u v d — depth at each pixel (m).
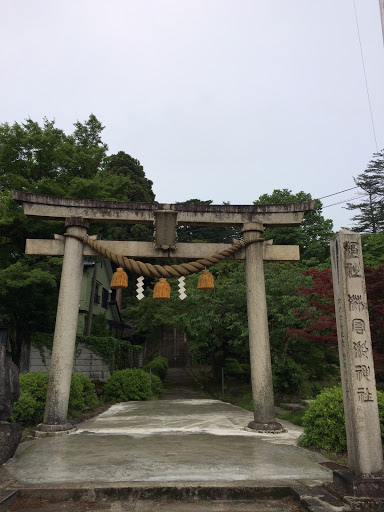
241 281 16.62
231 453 5.99
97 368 16.45
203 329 15.98
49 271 14.05
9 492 4.27
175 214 9.01
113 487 4.40
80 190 13.82
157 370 23.44
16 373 6.29
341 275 4.94
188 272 8.52
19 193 8.73
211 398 17.53
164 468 5.12
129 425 8.92
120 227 29.94
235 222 9.14
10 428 5.57
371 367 4.59
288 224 9.15
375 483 4.07
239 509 4.10
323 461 5.56
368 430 4.35
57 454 5.92
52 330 16.38
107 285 25.78
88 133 16.94
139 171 35.88
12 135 14.07
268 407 8.12
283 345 15.14
